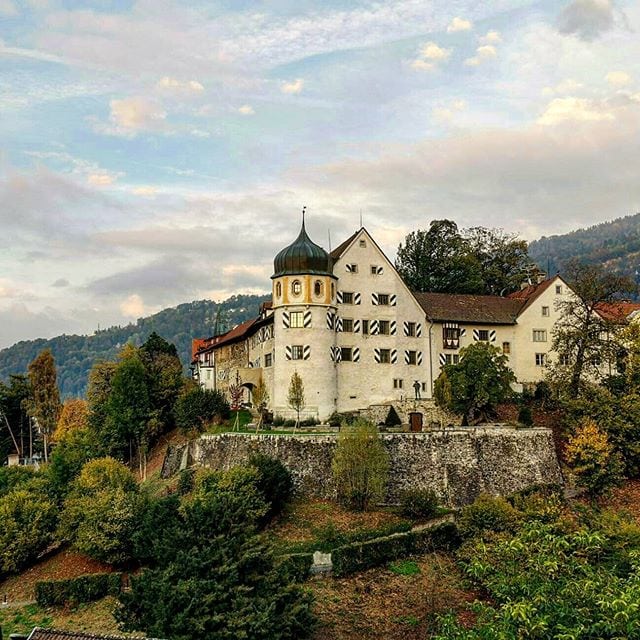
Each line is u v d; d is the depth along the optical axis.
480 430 63.19
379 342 80.88
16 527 58.59
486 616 29.83
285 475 58.59
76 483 63.62
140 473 78.69
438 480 61.38
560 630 26.70
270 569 39.66
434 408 75.62
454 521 55.69
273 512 57.28
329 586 48.38
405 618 44.66
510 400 78.25
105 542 54.88
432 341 84.31
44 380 98.75
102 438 79.81
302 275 76.19
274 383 76.44
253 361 88.88
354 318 80.25
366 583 48.91
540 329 87.88
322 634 42.56
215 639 34.50
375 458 58.50
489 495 58.72
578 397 69.62
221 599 36.03
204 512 40.25
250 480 56.03
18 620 48.91
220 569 36.72
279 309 76.56
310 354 75.50
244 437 65.88
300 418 74.19
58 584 51.09
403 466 61.94
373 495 58.41
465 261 104.12
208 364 109.25
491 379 70.19
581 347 72.88
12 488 67.12
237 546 38.38
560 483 63.06
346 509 58.59
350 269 80.69
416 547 52.53
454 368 71.56
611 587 28.30
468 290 102.31
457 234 109.88
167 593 35.78
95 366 93.00
